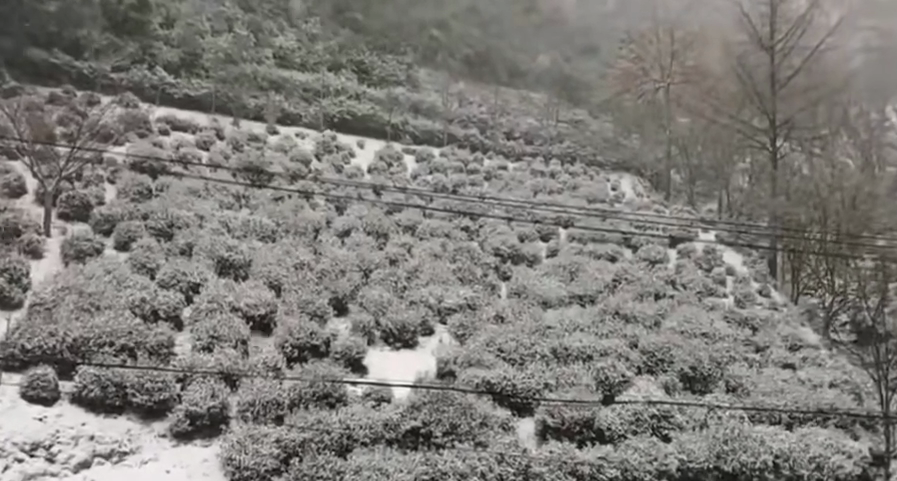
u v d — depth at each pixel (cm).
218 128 1741
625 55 2145
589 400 1145
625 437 1123
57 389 993
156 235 1320
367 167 1797
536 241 1652
